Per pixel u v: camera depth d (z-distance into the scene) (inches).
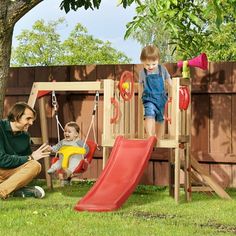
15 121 319.0
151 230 255.6
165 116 348.5
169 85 339.0
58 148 358.3
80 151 348.8
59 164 352.5
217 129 379.9
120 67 393.7
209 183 338.0
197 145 382.9
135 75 390.3
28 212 282.0
